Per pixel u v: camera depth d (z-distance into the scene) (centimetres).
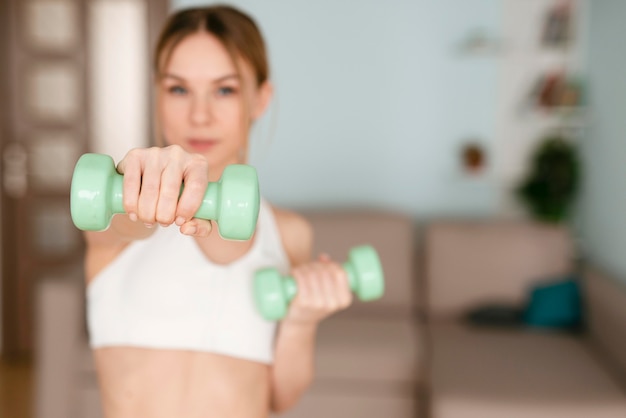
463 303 300
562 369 226
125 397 71
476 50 338
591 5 330
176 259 74
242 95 82
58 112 347
